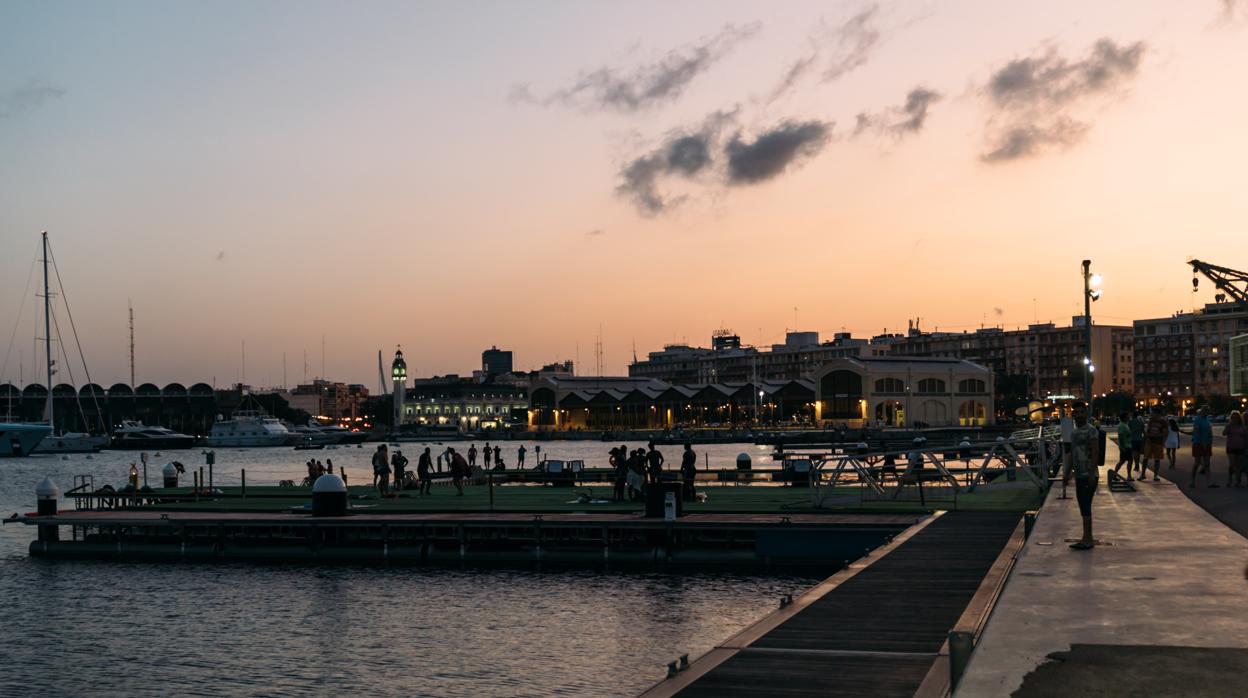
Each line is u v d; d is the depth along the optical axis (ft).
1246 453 109.50
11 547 171.73
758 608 108.99
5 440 602.44
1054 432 197.06
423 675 88.17
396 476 204.13
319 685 86.22
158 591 128.16
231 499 196.24
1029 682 37.01
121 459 653.71
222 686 86.74
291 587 128.06
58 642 103.04
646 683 84.58
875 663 50.31
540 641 98.43
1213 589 53.11
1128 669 38.19
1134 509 90.79
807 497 166.61
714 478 216.95
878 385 637.71
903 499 145.69
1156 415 119.24
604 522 131.75
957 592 69.41
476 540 140.97
